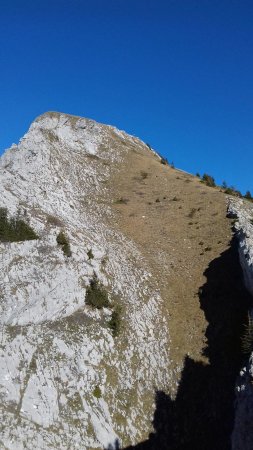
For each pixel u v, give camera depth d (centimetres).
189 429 4681
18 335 4816
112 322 5438
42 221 6238
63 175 8719
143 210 8644
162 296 6278
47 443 4178
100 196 8875
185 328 5769
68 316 5300
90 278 5828
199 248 7319
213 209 8519
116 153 11025
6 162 8538
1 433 4066
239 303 5844
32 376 4550
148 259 7000
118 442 4481
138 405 4831
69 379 4719
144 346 5428
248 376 4172
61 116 11431
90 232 7038
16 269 5325
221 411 4697
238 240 6981
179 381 5125
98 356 5038
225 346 5294
